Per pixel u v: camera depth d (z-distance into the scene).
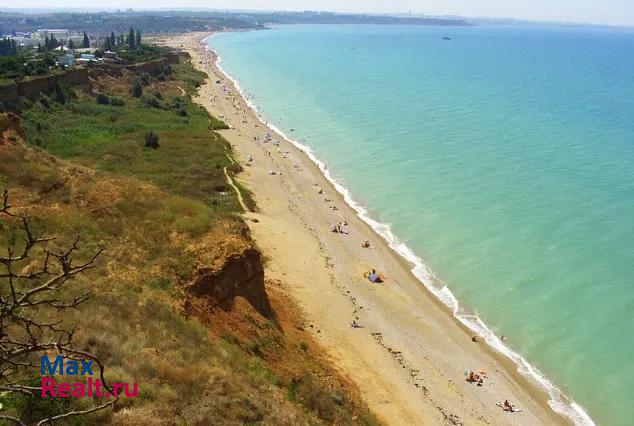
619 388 29.81
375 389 27.58
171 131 73.12
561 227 47.28
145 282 24.30
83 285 21.33
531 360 32.47
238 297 27.34
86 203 30.02
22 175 30.88
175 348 19.42
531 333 34.59
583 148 70.38
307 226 48.28
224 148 68.38
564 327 34.88
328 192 58.38
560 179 58.75
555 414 28.39
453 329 35.16
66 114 77.19
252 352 23.98
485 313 36.94
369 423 23.22
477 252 44.16
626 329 34.22
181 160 60.66
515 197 54.19
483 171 62.00
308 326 31.84
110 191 31.58
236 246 28.30
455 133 78.62
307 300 35.06
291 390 22.09
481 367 31.62
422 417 26.42
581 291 38.19
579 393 29.84
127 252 26.28
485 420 27.38
